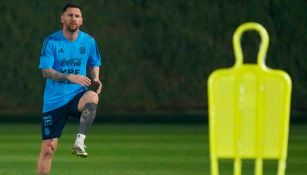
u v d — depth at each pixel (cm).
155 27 7300
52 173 3002
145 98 7162
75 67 2327
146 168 3178
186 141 4722
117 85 7175
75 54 2317
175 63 7231
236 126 1056
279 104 1062
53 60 2298
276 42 7294
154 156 3738
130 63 7219
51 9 7262
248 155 1066
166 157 3688
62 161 3488
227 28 7319
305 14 7350
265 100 1062
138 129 5906
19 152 4009
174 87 7181
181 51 7256
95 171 3072
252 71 1060
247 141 1065
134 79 7206
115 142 4650
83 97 2273
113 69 7188
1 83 7131
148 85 7194
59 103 2300
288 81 1051
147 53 7269
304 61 7262
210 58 7244
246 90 1062
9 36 7206
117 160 3541
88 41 2339
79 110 2289
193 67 7225
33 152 4006
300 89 7144
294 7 7362
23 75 7156
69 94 2298
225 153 1060
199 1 7375
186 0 7375
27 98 7125
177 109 7131
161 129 5897
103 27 7262
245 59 7244
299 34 7312
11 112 7044
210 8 7362
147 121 6794
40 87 7156
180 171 3062
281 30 7319
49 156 2364
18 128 6019
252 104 1061
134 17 7325
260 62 1066
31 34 7225
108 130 5806
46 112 2317
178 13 7350
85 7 7262
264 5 7350
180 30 7294
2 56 7169
